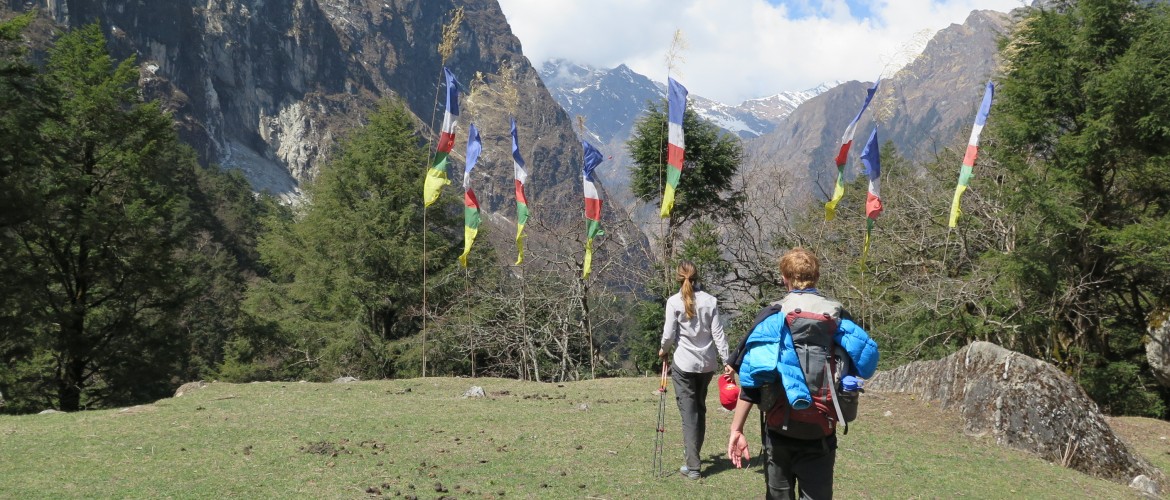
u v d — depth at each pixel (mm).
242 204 89750
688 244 28203
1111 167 19328
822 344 4254
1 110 21500
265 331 34094
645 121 29422
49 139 24266
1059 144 19703
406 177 33906
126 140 26719
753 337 4348
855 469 7344
